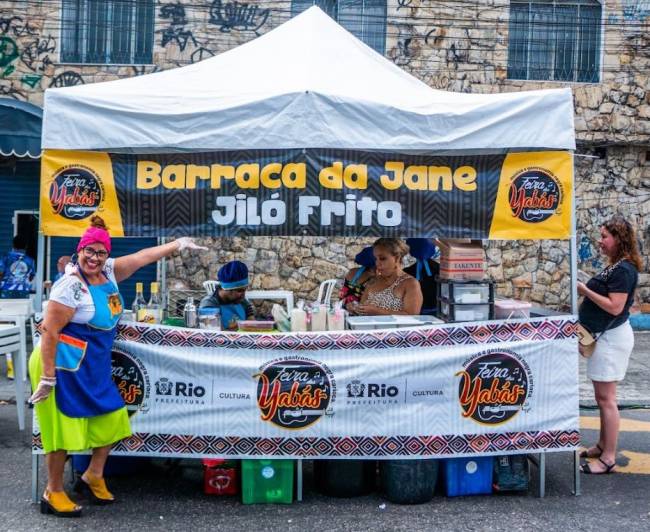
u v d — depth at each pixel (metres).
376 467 5.28
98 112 4.84
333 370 4.82
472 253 5.13
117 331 4.81
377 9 13.01
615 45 13.14
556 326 4.97
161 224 4.93
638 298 13.30
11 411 7.32
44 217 4.90
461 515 4.74
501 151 5.12
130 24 12.87
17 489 5.15
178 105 4.90
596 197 13.24
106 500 4.85
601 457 5.66
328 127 4.83
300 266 12.83
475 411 4.90
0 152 10.03
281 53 5.63
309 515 4.72
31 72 12.68
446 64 12.98
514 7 13.26
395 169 4.95
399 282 5.73
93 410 4.49
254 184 4.91
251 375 4.81
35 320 4.92
